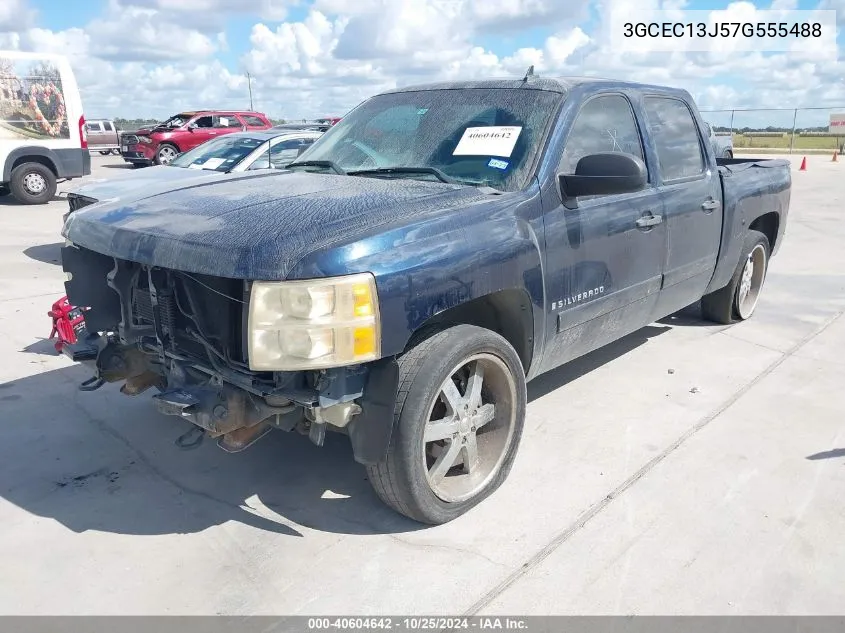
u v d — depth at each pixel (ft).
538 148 11.74
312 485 11.60
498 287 10.35
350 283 8.61
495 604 8.79
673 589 9.04
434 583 9.17
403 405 9.44
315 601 8.86
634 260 13.61
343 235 9.00
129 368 11.12
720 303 19.74
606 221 12.62
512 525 10.40
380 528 10.39
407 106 13.88
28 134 46.26
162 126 77.10
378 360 9.29
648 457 12.40
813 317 20.98
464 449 10.61
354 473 11.99
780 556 9.68
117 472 12.00
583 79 13.41
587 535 10.15
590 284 12.51
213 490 11.46
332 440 13.23
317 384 9.04
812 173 70.54
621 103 13.89
